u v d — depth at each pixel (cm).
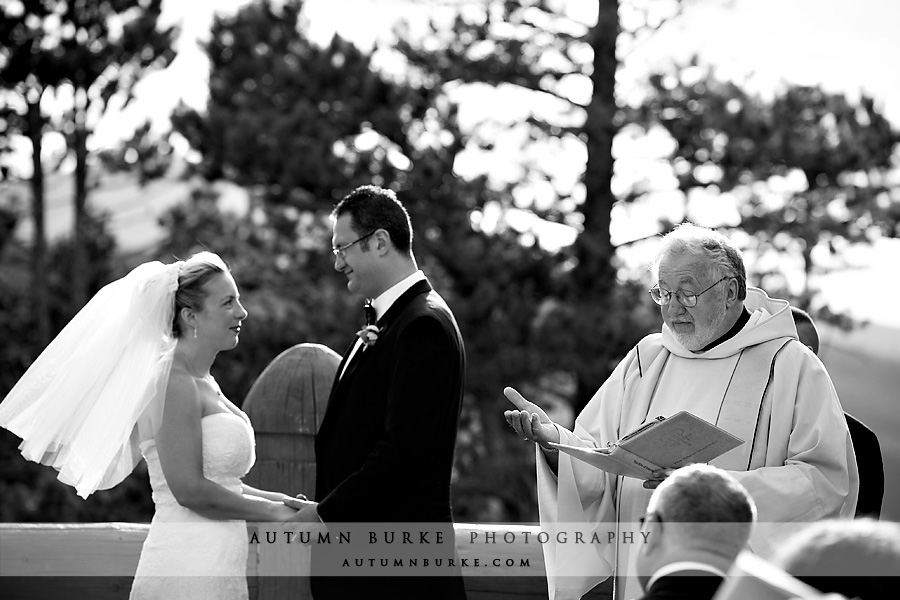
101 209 2384
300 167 1752
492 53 1742
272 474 600
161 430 522
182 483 518
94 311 541
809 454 514
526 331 1681
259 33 1883
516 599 610
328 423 534
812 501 502
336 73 1794
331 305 1756
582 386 1717
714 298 530
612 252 1722
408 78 1816
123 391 530
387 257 537
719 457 529
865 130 1812
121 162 2081
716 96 1736
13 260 2245
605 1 1714
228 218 1962
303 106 1777
